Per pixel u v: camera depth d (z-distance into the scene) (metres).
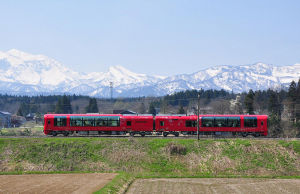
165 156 54.19
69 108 159.88
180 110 139.25
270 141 57.53
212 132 65.00
